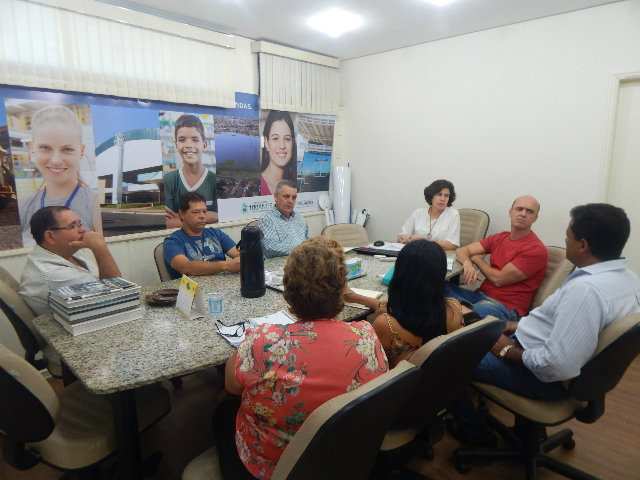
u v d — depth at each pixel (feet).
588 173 10.27
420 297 4.34
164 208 10.85
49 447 4.08
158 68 10.16
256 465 3.40
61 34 8.60
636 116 9.80
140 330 4.72
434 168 12.96
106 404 4.75
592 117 10.06
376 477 5.18
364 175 14.82
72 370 3.86
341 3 9.53
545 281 7.72
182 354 4.11
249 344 3.24
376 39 12.25
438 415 4.54
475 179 12.15
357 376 3.18
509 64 11.12
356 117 14.69
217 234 8.38
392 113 13.70
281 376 3.06
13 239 8.53
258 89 12.56
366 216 14.84
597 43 9.79
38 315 5.62
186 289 5.19
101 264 6.50
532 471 5.37
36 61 8.35
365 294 5.97
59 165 9.00
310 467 2.63
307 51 13.47
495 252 8.20
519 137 11.21
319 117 14.37
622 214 4.54
